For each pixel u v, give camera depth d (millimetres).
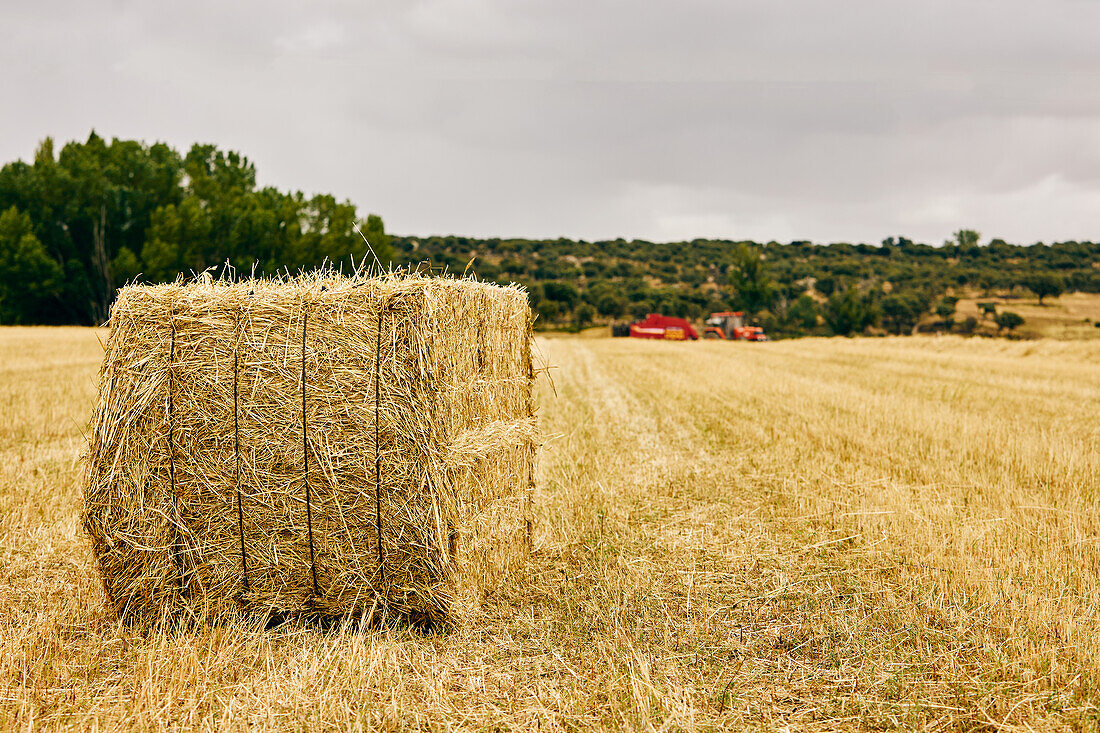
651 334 50438
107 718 3314
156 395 4211
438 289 4102
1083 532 5703
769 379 17891
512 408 5555
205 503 4254
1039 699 3453
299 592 4285
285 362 4137
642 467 8336
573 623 4340
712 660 3908
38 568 5039
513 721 3363
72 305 51750
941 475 7648
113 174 52906
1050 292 81062
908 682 3650
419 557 4141
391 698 3514
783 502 6910
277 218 55906
